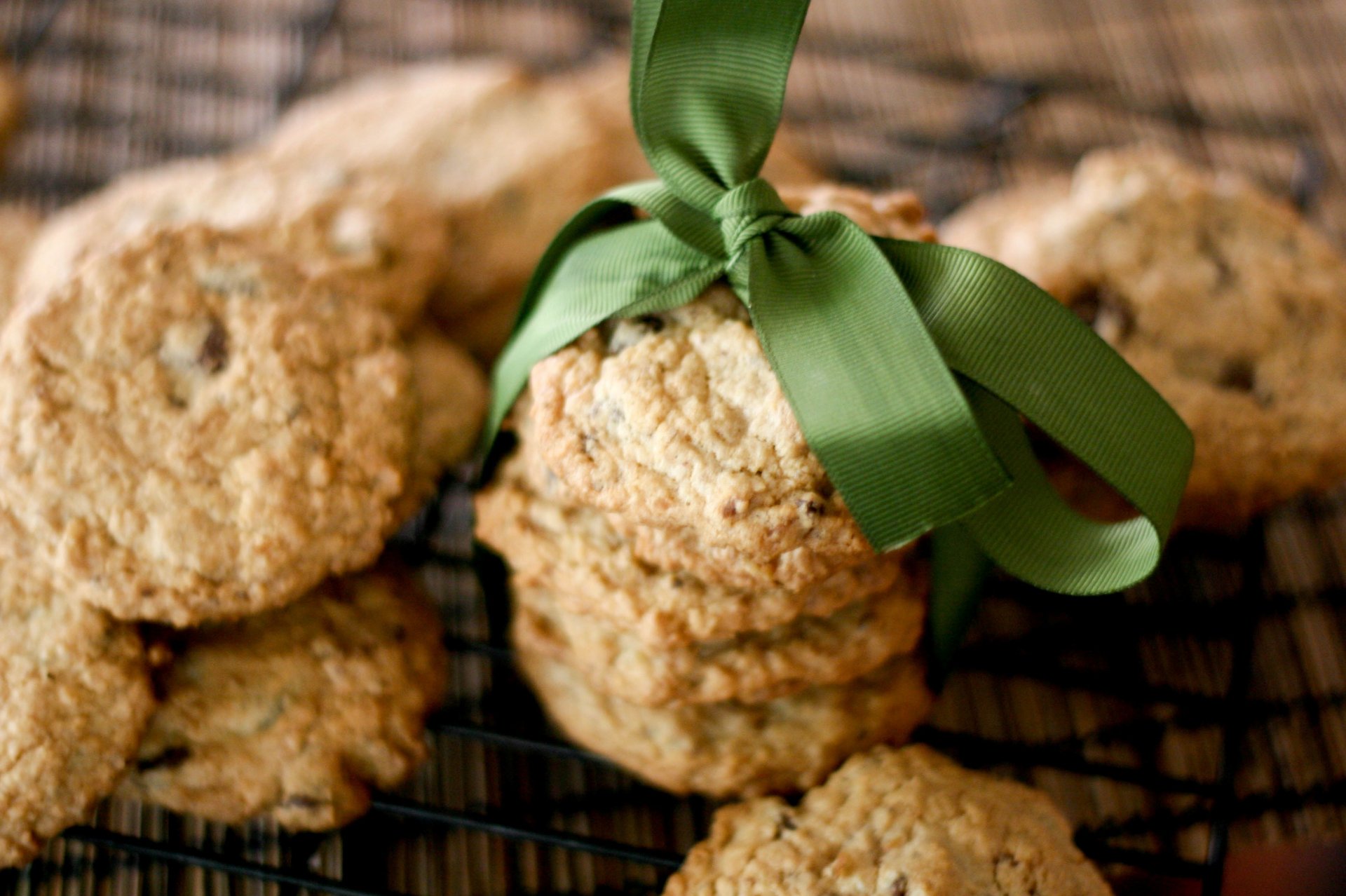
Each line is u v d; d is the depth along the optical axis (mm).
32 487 359
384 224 405
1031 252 410
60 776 355
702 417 345
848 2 545
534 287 372
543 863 402
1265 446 397
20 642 361
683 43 341
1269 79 524
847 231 340
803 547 344
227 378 370
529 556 365
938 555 364
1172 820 404
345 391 375
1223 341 401
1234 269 408
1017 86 495
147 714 363
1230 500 403
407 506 380
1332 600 438
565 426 350
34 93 495
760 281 339
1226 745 388
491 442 375
